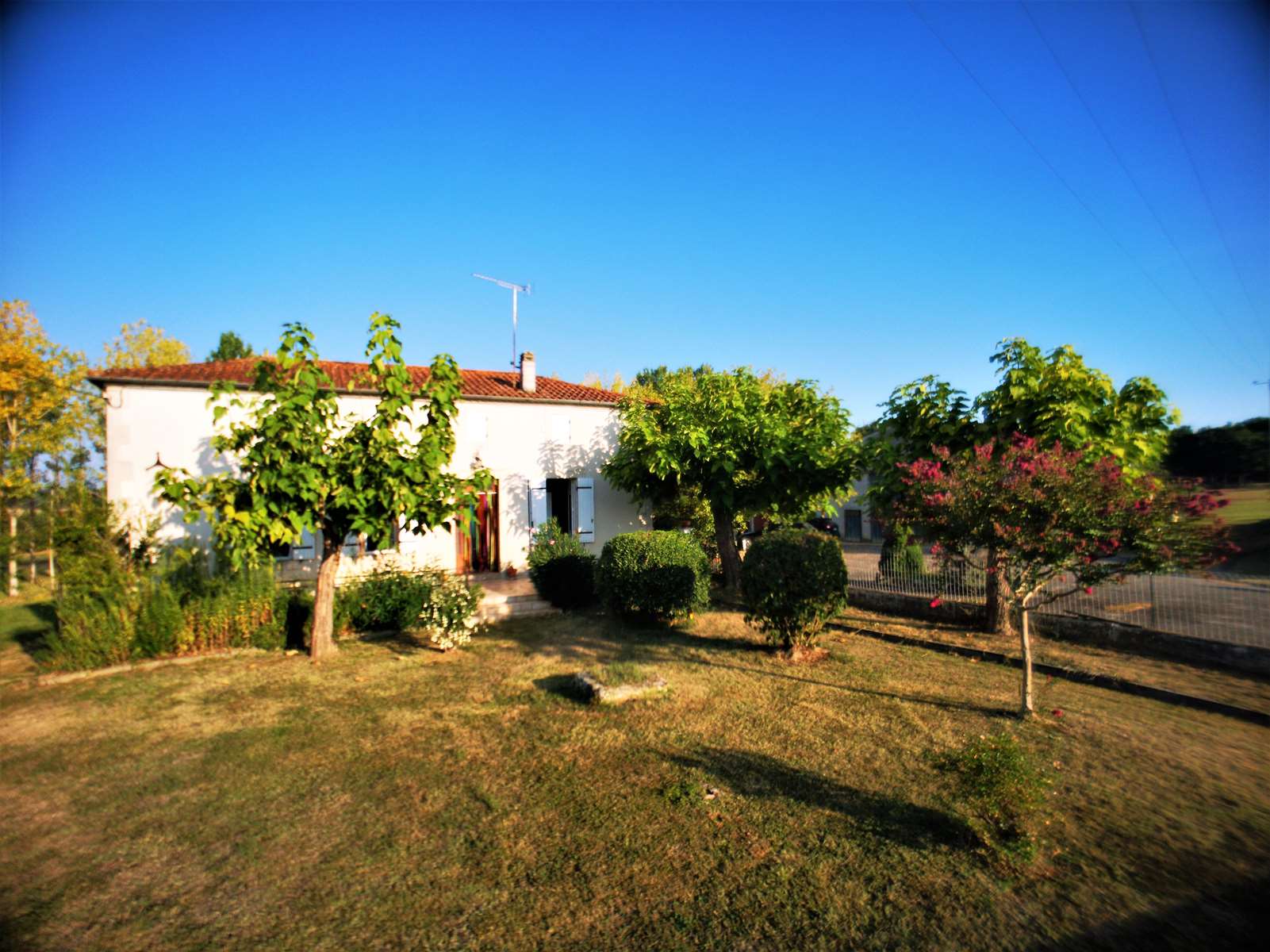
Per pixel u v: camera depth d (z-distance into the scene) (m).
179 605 8.64
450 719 6.07
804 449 11.55
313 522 8.12
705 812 4.18
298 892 3.46
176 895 3.45
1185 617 7.85
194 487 7.55
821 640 8.84
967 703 6.11
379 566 11.73
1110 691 6.40
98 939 3.09
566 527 15.51
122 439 10.91
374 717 6.16
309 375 7.92
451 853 3.81
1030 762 4.18
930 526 5.87
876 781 4.54
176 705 6.59
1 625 11.97
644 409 12.80
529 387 15.89
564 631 9.90
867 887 3.37
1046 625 8.60
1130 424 8.32
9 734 5.88
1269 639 6.96
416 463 8.27
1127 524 5.01
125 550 9.32
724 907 3.25
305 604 9.38
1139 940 2.91
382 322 8.36
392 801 4.46
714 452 11.64
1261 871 3.39
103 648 7.95
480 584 12.84
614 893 3.39
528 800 4.43
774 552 7.78
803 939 3.00
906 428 9.55
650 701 6.36
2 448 15.55
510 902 3.34
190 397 11.33
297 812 4.34
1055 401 8.27
